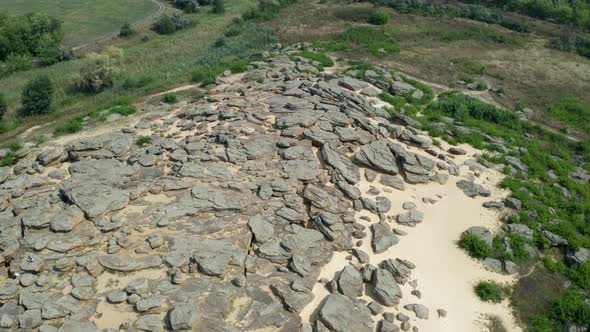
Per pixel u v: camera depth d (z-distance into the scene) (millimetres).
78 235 19250
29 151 27844
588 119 36531
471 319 18656
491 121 35156
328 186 23719
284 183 22938
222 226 20297
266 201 21984
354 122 29281
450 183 26062
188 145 26203
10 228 19906
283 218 20984
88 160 25250
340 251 20531
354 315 17094
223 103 32094
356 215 22625
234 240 19609
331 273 19359
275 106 30844
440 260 21078
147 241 19000
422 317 18125
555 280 21125
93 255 18391
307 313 17328
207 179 23109
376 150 26500
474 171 27531
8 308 16531
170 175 23781
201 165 24203
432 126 31672
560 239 23000
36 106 36219
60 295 17000
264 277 18328
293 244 19578
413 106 34812
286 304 17203
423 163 26328
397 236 21859
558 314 19469
